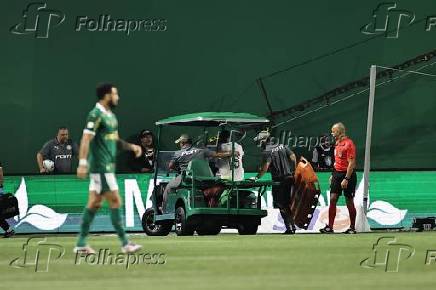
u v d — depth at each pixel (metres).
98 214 77.88
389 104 87.19
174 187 69.94
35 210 78.44
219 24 85.88
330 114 86.69
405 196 81.19
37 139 84.38
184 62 85.62
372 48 87.00
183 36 85.62
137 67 85.38
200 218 68.06
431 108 87.25
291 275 37.53
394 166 87.00
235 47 85.94
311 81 86.56
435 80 87.06
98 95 45.47
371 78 77.94
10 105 84.12
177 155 70.19
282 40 86.38
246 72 86.06
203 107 85.75
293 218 75.00
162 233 72.81
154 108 85.38
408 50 87.19
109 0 85.12
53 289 33.03
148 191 78.62
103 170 45.56
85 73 84.94
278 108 86.19
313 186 75.31
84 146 44.88
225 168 71.12
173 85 85.56
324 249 51.84
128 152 82.44
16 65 84.19
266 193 77.81
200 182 69.06
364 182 77.38
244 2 86.00
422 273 38.44
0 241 63.84
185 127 84.88
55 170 80.38
